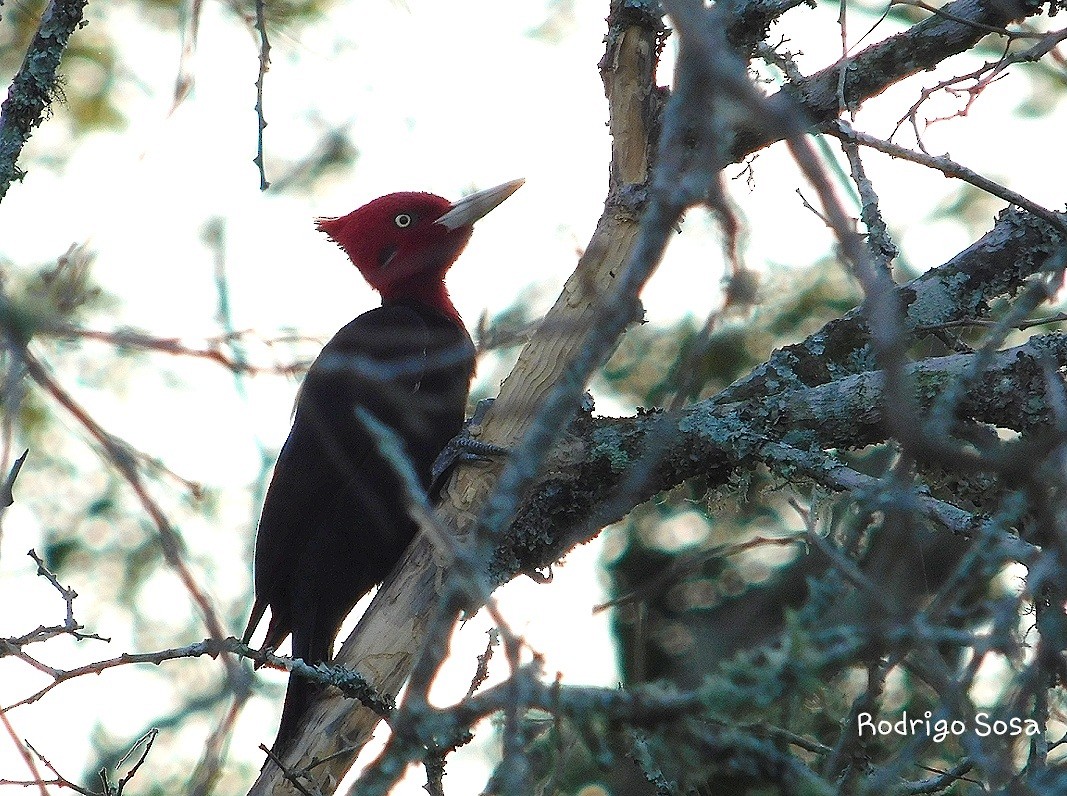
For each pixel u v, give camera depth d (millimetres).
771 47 9250
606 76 9750
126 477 5711
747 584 12539
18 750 6145
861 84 9750
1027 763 6016
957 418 8773
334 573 11469
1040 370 8484
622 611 12656
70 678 7082
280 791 8977
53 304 5723
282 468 11508
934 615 5852
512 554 9547
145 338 5492
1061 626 5574
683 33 4035
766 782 6090
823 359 10062
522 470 5227
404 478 5191
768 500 11773
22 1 13094
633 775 8836
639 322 8547
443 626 5324
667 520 13008
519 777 4926
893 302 8398
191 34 8109
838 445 9164
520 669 5121
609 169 9766
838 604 6691
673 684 6324
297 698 9320
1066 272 6293
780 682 5840
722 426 9273
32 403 12547
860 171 8609
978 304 10258
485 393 12734
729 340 12688
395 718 5602
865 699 6184
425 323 12227
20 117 8617
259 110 8188
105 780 7684
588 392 9719
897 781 6105
